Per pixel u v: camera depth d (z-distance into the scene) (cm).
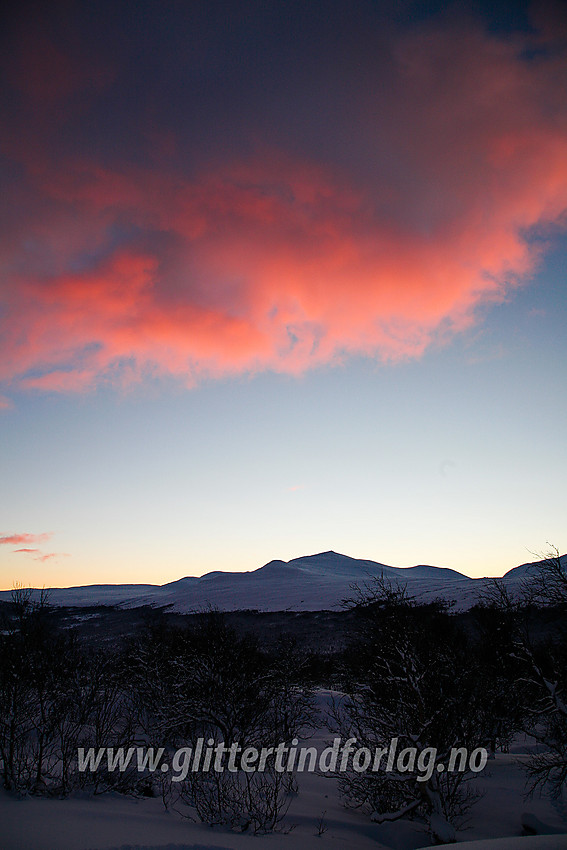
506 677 1730
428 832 1323
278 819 1317
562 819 1455
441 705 1445
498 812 1529
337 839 1227
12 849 877
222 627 2862
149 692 2141
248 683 2005
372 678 1551
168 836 1044
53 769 1547
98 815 1166
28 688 1467
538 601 1639
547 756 1747
